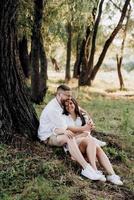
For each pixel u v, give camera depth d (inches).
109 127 489.4
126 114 547.5
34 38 608.7
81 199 231.9
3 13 283.4
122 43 1170.6
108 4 1081.4
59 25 703.1
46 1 633.0
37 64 615.5
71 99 287.3
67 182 247.9
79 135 278.2
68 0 674.8
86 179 259.1
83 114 292.7
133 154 354.0
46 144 290.7
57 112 284.4
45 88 626.8
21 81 299.3
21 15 549.6
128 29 1190.9
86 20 766.5
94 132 378.3
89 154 268.5
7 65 289.7
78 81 1095.0
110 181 266.7
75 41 1198.9
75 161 275.9
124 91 1130.7
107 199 238.5
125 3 978.1
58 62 1544.0
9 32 287.9
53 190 234.7
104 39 1246.3
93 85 1133.1
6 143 280.2
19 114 294.7
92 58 1069.1
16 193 231.5
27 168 252.7
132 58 1321.4
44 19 676.1
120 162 317.7
